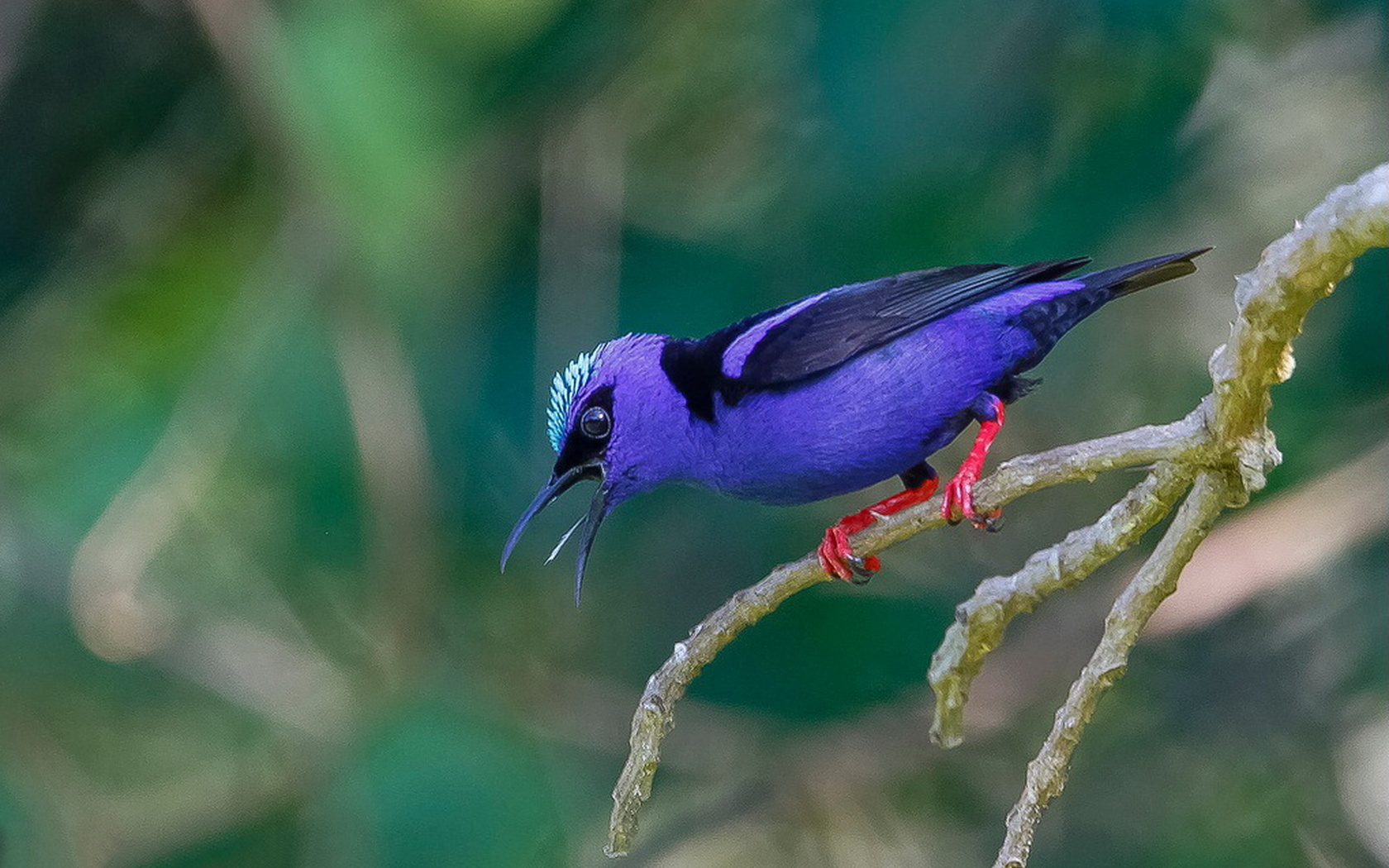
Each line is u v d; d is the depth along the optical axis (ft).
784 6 37.99
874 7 32.73
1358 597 41.70
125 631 37.17
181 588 40.60
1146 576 19.98
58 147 40.06
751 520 41.91
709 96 39.58
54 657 39.96
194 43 39.58
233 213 39.91
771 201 38.22
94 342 39.17
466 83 35.96
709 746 42.14
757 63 39.19
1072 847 41.81
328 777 34.73
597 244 38.45
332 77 33.01
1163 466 19.65
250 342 37.32
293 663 40.29
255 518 40.63
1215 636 42.86
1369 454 37.63
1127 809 41.98
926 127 33.09
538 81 37.09
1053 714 43.16
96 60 39.78
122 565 36.99
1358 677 41.65
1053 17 33.27
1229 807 41.68
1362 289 35.86
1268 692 42.34
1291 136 39.60
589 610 41.73
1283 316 18.13
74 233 40.37
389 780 33.14
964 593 41.11
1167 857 41.11
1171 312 41.96
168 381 38.14
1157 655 43.11
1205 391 41.60
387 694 34.78
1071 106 35.09
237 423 37.68
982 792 42.50
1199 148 36.65
